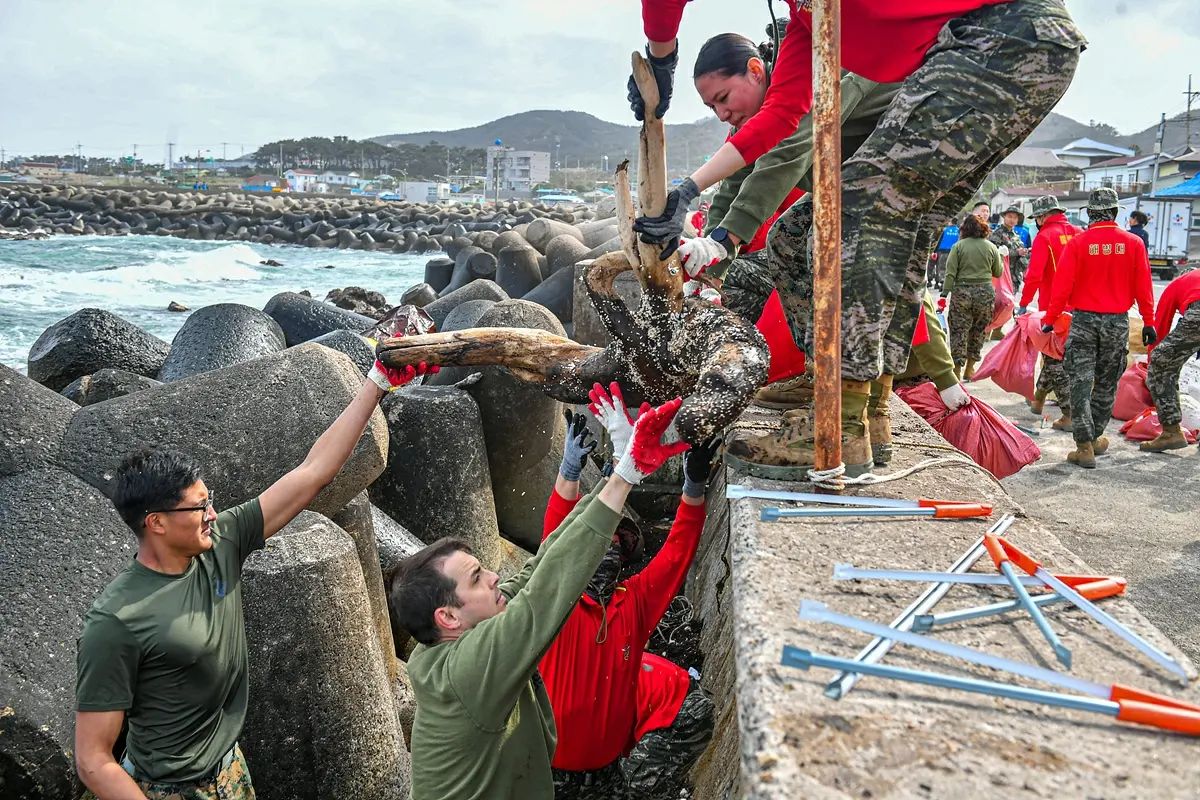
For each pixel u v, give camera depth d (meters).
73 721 3.23
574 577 2.40
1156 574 5.21
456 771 2.49
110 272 30.98
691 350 2.89
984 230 10.45
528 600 2.41
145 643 2.69
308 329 9.67
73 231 54.09
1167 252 40.19
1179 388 8.56
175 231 56.09
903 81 2.77
